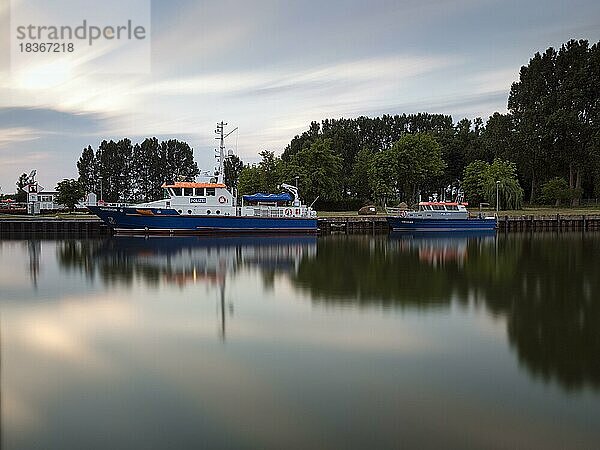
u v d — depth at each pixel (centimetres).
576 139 8781
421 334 1598
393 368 1298
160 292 2323
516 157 9244
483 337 1563
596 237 5862
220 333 1622
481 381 1210
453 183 10838
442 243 5003
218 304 2055
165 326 1706
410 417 1030
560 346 1473
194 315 1862
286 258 3647
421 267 3180
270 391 1153
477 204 9262
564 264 3338
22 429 990
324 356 1389
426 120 12825
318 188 8462
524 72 9831
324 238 5553
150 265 3238
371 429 984
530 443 934
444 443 933
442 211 6619
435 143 9125
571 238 5719
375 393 1144
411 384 1193
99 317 1838
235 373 1269
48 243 4781
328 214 8094
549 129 8800
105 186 12538
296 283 2561
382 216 6862
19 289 2400
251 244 4706
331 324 1722
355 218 6600
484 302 2075
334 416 1037
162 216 5312
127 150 12675
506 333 1608
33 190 10131
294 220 5744
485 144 10344
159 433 972
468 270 3041
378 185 8681
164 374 1259
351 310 1933
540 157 8969
